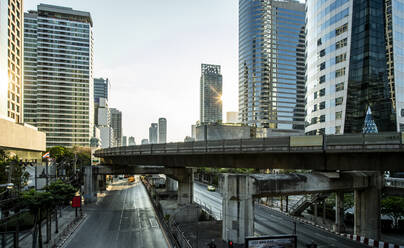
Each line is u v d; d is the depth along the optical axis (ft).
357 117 234.79
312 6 295.69
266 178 88.28
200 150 117.39
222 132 183.11
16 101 294.66
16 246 82.43
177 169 161.27
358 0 242.17
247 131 186.29
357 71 238.27
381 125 227.20
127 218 150.00
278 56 605.73
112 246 100.68
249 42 623.77
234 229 86.43
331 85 261.24
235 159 108.47
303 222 140.46
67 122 558.56
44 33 555.69
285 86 602.03
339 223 119.85
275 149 91.30
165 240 108.27
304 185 91.56
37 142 309.42
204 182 367.04
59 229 123.03
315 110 283.79
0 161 136.36
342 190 102.32
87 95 577.84
